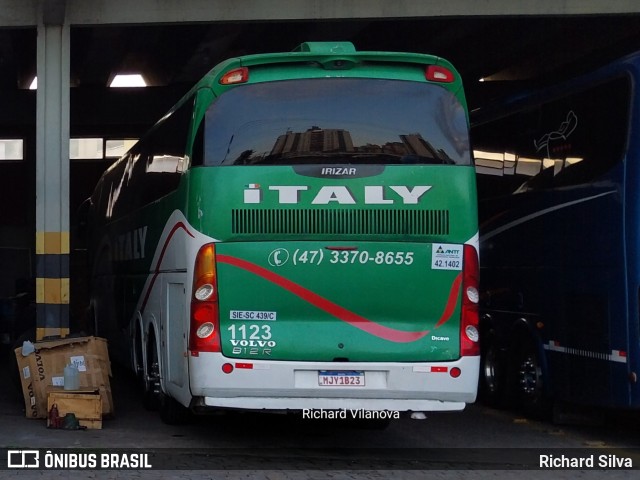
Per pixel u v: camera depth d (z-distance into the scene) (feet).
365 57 28.14
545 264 36.14
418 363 27.43
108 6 40.70
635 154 30.40
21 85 74.64
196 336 27.37
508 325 39.63
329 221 27.55
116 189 48.60
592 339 32.60
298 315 27.43
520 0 40.75
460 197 27.89
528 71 59.11
